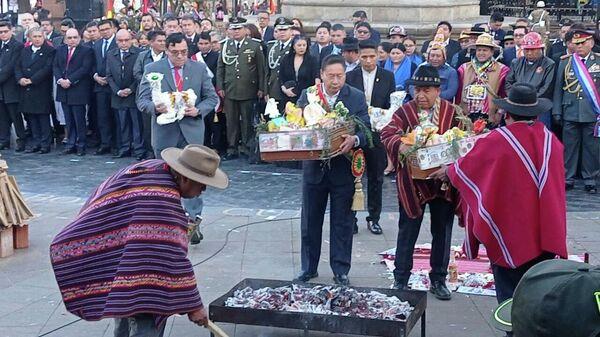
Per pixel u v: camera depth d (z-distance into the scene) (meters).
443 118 6.76
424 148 6.56
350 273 7.75
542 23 12.95
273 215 9.91
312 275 7.54
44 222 9.49
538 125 5.73
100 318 4.55
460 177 5.78
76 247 4.58
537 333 2.36
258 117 13.03
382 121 7.71
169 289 4.48
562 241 5.57
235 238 8.88
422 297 6.09
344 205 7.28
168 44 8.39
